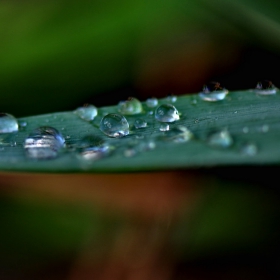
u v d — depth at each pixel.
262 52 0.21
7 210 0.21
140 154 0.16
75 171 0.16
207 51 0.21
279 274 0.20
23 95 0.21
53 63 0.21
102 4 0.21
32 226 0.21
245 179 0.20
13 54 0.21
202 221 0.20
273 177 0.20
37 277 0.20
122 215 0.21
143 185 0.21
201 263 0.20
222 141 0.16
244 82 0.21
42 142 0.17
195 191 0.21
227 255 0.20
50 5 0.21
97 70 0.21
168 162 0.16
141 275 0.20
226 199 0.20
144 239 0.20
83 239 0.21
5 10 0.21
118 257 0.20
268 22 0.19
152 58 0.21
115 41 0.21
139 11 0.21
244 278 0.20
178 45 0.22
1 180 0.20
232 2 0.19
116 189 0.21
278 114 0.17
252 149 0.16
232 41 0.21
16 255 0.20
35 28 0.21
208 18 0.21
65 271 0.20
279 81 0.21
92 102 0.21
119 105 0.18
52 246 0.20
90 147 0.17
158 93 0.21
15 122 0.17
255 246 0.20
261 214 0.20
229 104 0.17
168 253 0.20
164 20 0.21
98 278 0.20
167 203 0.21
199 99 0.18
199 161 0.16
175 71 0.22
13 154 0.16
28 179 0.20
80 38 0.21
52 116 0.18
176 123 0.17
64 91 0.21
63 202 0.21
